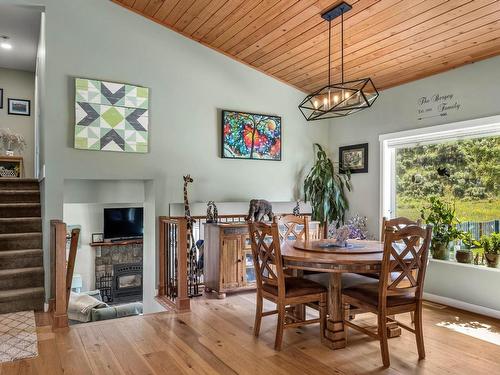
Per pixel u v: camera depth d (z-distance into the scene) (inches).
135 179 183.8
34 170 300.4
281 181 220.5
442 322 143.3
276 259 116.2
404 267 108.9
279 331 116.9
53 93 165.2
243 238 180.2
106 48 176.1
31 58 279.6
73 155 168.9
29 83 306.2
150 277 191.5
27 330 133.3
